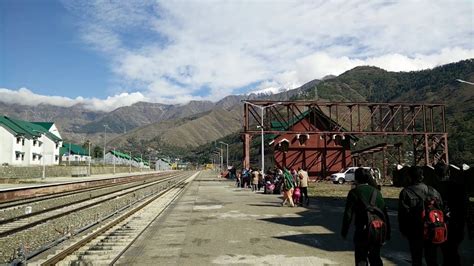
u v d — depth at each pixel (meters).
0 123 69.88
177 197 26.67
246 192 31.62
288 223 14.19
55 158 89.19
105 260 8.62
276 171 32.31
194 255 9.10
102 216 15.73
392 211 17.38
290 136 53.56
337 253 9.27
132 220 15.02
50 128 94.31
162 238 11.30
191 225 13.78
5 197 25.36
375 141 96.31
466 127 75.06
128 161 159.00
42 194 29.98
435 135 50.03
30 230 13.76
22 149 74.44
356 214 6.23
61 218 16.81
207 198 25.67
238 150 157.38
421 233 5.99
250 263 8.34
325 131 49.75
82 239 10.55
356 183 6.48
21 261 7.98
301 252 9.40
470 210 10.62
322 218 15.51
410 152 78.94
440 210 6.00
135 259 8.73
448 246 6.56
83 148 135.88
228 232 12.27
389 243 10.41
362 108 123.12
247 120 47.03
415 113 49.75
